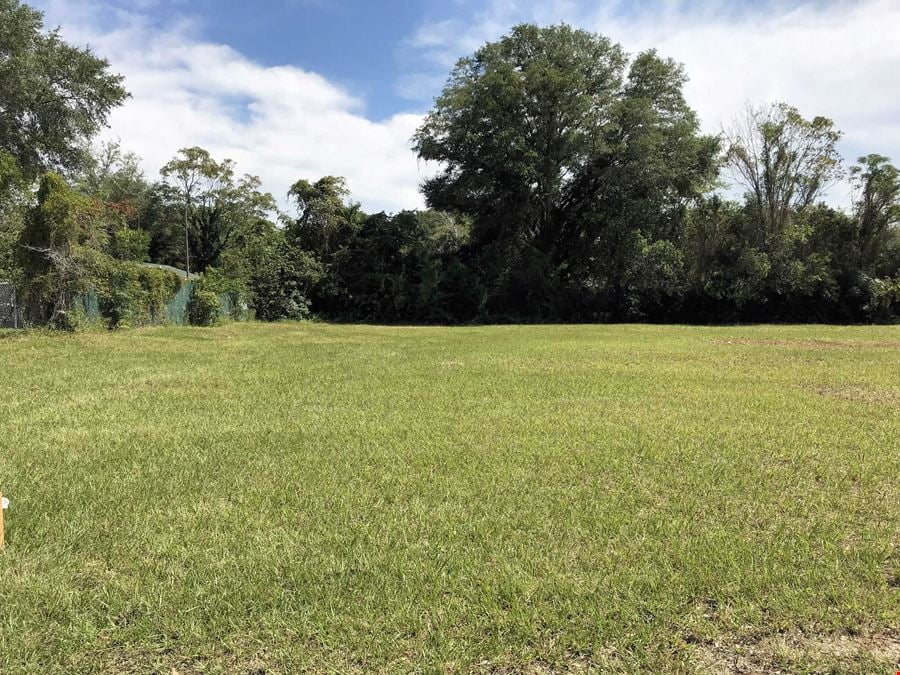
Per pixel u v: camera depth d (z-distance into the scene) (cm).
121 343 1456
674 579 295
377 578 295
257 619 262
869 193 3111
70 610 266
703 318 3300
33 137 2327
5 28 2080
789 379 963
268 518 372
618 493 420
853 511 391
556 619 261
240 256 2977
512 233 3478
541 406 726
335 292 3222
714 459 505
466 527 358
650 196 3366
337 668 232
